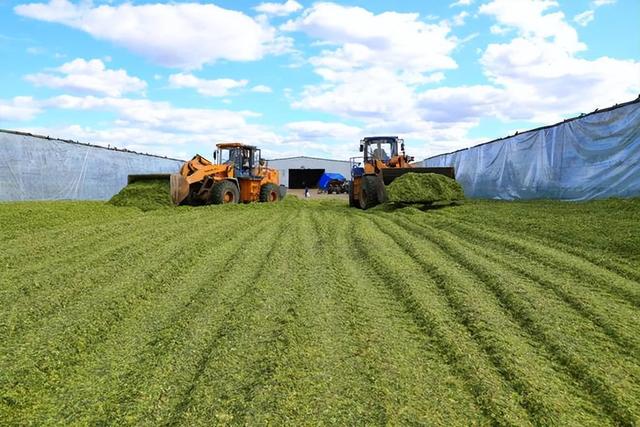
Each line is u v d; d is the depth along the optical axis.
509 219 9.52
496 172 17.31
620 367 3.50
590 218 8.77
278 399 2.99
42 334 3.96
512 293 4.98
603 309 4.55
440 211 12.10
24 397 3.12
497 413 2.88
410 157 17.72
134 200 13.27
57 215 10.09
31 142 14.88
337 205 18.81
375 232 9.07
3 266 6.09
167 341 3.91
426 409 2.94
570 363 3.55
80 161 17.14
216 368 3.38
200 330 4.06
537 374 3.37
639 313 4.51
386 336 4.00
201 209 13.40
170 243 7.31
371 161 17.08
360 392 3.11
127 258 6.31
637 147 10.15
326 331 4.06
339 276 5.81
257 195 18.42
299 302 4.77
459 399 3.07
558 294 5.04
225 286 5.30
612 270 5.96
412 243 7.75
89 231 8.23
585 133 11.96
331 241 8.16
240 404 2.95
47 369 3.46
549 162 13.66
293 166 65.56
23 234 8.38
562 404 3.02
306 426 2.73
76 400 3.09
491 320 4.29
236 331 4.00
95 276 5.50
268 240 8.09
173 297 4.96
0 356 3.59
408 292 5.09
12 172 14.13
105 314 4.41
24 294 4.91
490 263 6.23
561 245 7.25
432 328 4.15
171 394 3.12
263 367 3.38
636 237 7.02
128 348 3.82
